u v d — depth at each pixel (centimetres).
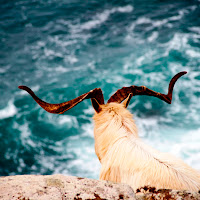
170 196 438
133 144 693
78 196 413
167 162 655
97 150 761
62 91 4188
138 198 454
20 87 629
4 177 446
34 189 414
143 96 3838
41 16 6031
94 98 745
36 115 3744
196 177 640
